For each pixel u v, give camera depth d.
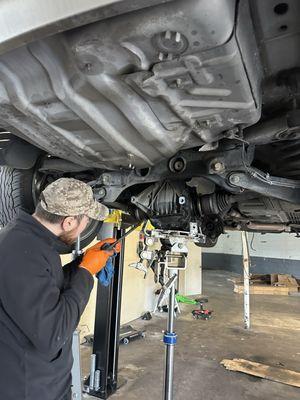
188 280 7.33
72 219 1.06
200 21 0.58
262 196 1.77
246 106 0.82
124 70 0.73
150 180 1.45
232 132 0.99
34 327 0.88
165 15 0.58
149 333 4.75
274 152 1.47
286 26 0.71
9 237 1.00
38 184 1.68
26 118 1.00
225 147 1.27
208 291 7.88
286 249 9.48
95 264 1.16
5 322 0.95
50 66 0.79
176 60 0.67
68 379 1.11
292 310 6.21
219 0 0.56
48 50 0.74
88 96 0.85
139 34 0.62
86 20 0.60
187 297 7.05
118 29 0.62
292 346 4.30
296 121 1.03
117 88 0.79
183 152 1.39
